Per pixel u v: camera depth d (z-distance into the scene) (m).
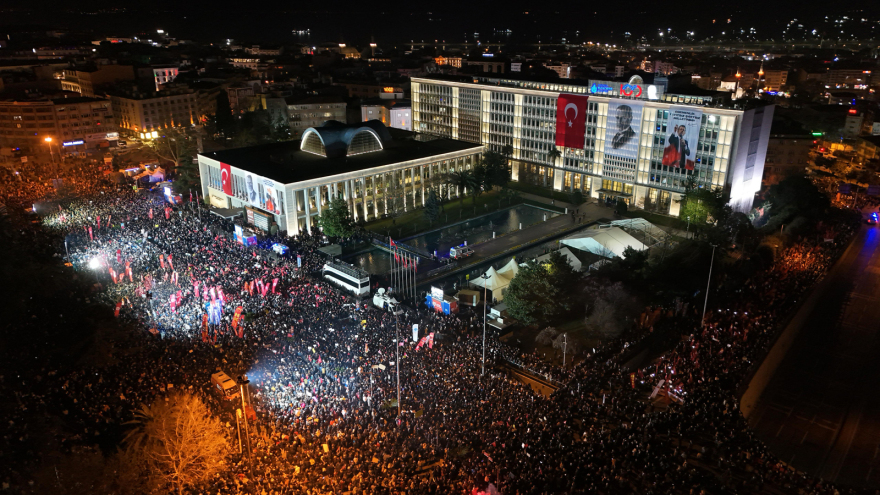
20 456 55.91
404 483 59.41
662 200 168.25
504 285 113.31
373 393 75.62
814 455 72.88
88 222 140.38
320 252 138.75
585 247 131.38
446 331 97.69
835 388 87.19
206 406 69.81
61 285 84.56
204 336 88.31
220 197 175.62
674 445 70.50
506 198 184.75
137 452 60.09
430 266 134.25
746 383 85.19
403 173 171.12
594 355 90.94
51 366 74.50
